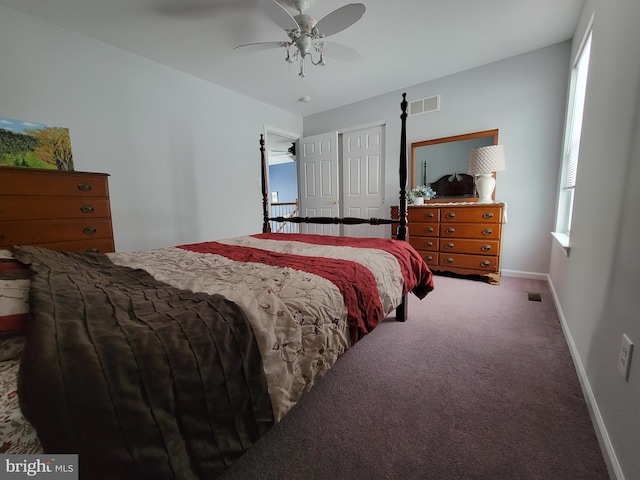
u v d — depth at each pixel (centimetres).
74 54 234
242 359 73
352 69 312
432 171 357
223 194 362
